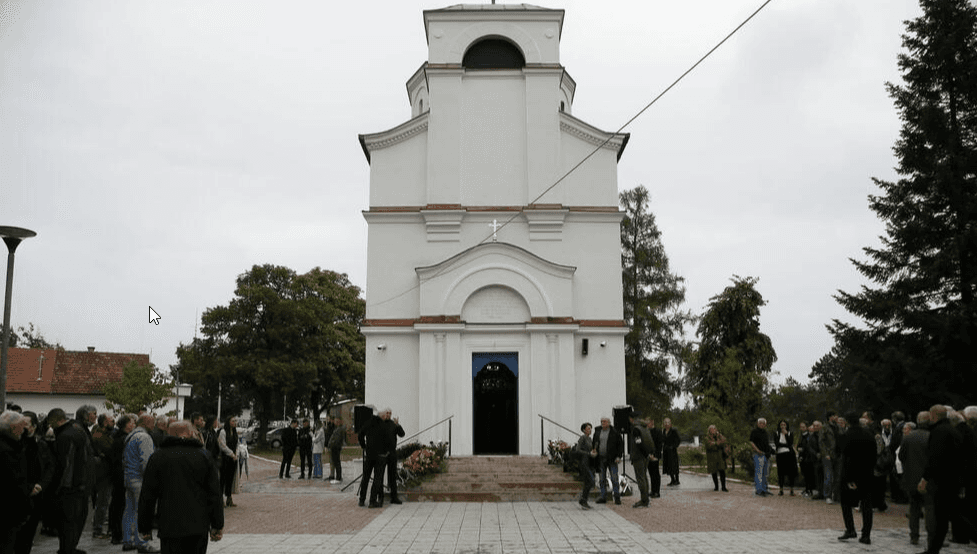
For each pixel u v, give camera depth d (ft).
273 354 149.38
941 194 69.36
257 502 56.34
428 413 76.48
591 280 81.25
